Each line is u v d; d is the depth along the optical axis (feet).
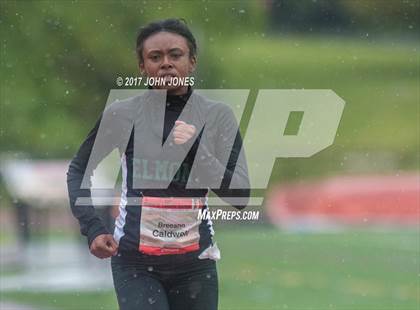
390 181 247.29
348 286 118.32
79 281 124.98
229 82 199.72
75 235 163.43
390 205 228.02
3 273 133.80
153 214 47.03
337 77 331.77
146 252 47.03
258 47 295.07
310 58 326.44
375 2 342.85
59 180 165.48
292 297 110.01
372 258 146.61
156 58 47.65
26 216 164.55
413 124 317.42
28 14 171.63
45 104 174.60
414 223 214.07
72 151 175.52
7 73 172.96
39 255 154.10
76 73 174.81
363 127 312.91
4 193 175.83
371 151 287.28
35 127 173.99
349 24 344.49
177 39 47.65
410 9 340.18
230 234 182.50
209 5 186.29
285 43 326.24
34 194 163.94
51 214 176.14
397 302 104.73
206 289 48.06
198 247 47.62
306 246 165.07
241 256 150.30
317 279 124.16
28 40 172.55
